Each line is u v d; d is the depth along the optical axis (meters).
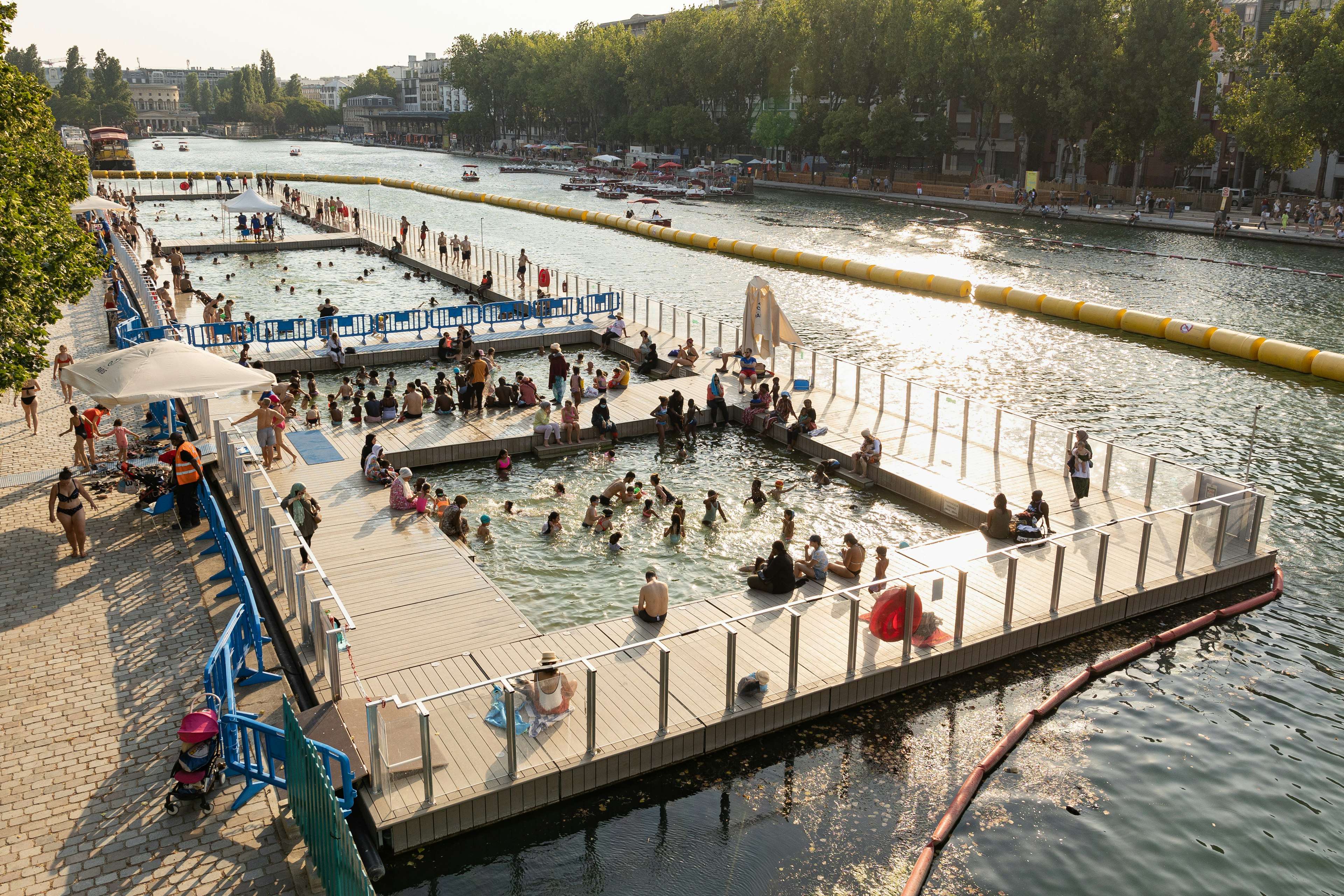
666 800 13.32
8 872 10.62
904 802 13.41
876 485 24.98
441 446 26.31
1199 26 85.81
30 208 24.05
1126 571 18.55
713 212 94.19
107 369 19.92
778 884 11.81
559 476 25.66
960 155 125.19
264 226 75.06
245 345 34.25
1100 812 13.24
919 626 16.05
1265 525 20.41
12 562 18.33
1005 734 14.98
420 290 52.62
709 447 28.12
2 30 24.98
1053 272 60.44
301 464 24.84
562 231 78.81
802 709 14.95
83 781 12.19
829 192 115.19
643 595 16.95
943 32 105.06
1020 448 25.30
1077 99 90.62
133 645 15.47
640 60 143.12
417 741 12.14
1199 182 103.50
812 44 115.50
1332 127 76.88
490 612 17.11
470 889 11.71
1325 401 33.44
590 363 34.47
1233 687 16.39
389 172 150.62
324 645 14.51
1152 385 35.50
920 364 38.03
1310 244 72.12
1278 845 12.61
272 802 11.99
